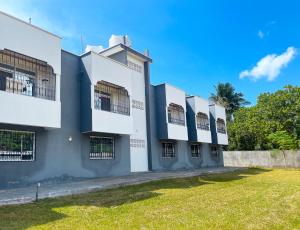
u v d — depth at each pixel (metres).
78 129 16.66
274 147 38.62
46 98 14.81
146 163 23.22
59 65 15.01
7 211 9.03
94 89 17.38
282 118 36.88
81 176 16.44
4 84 13.98
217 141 32.34
